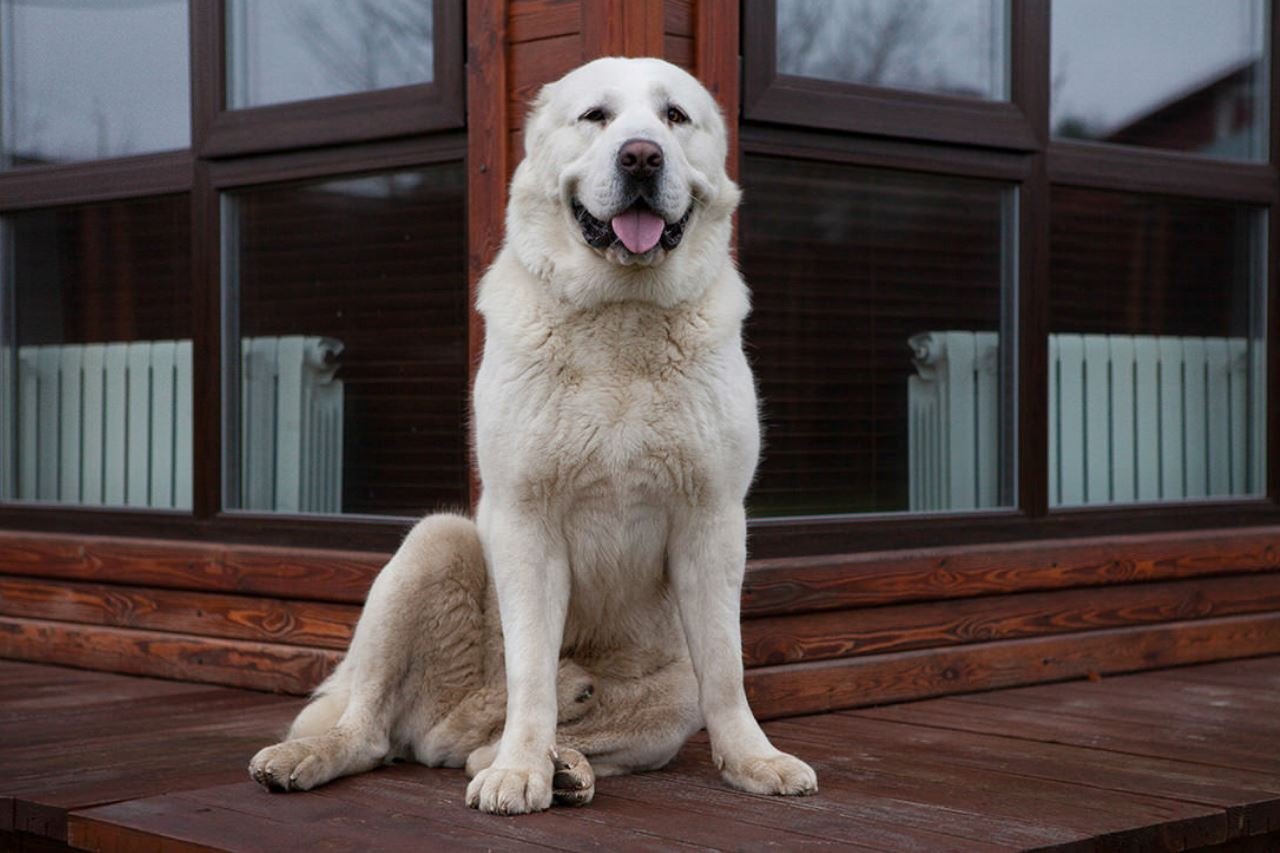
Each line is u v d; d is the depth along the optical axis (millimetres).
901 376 5414
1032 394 5668
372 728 3803
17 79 6348
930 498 5500
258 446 5707
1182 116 6219
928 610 5215
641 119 3459
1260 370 6500
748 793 3600
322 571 5238
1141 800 3576
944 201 5504
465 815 3373
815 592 4871
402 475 5316
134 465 6148
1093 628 5680
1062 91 5840
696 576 3695
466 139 5008
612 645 3912
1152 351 6180
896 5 5316
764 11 4875
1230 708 4930
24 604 6137
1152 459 6211
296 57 5477
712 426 3580
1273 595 6242
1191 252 6277
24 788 3701
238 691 5352
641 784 3707
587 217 3520
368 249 5363
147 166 5883
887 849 3090
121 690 5375
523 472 3566
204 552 5559
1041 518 5688
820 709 4832
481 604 3896
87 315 6234
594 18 4488
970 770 3930
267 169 5531
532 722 3527
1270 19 6449
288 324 5598
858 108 5121
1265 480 6508
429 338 5219
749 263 5016
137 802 3512
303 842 3146
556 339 3547
